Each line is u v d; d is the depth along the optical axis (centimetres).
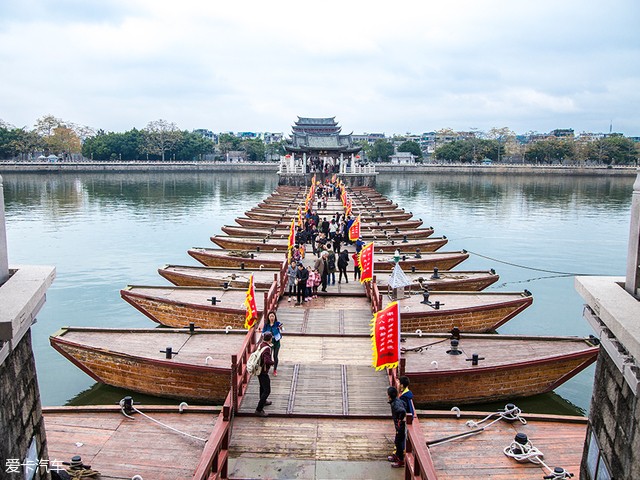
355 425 1598
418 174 18050
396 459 1412
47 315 3322
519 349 2194
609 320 730
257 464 1412
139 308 2833
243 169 17788
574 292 3984
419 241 4469
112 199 9769
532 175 17175
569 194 11350
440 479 1355
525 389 2097
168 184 13262
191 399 2078
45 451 880
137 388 2130
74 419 1616
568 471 1381
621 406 743
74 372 2511
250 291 1938
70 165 15575
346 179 10844
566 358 2062
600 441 823
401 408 1363
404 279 2666
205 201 9781
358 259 3175
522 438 1471
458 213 8356
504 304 2736
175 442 1513
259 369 1585
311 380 1867
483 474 1378
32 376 816
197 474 1108
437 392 1986
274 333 1881
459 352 2122
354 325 2462
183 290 3008
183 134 18588
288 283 3033
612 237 6281
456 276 3362
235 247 4409
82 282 4088
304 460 1433
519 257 5219
